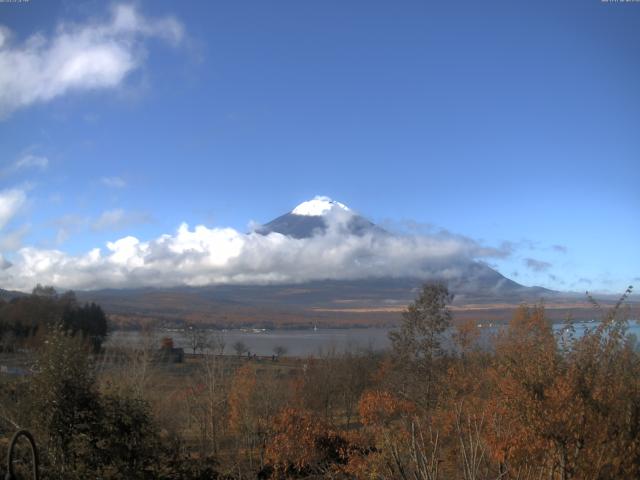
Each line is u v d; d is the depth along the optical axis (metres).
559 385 11.09
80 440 16.33
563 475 10.79
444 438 14.21
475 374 24.20
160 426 23.61
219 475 21.00
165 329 98.38
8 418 16.41
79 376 16.86
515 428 11.60
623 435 10.92
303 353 86.44
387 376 39.75
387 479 12.46
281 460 23.47
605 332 11.87
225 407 34.19
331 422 34.34
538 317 22.70
